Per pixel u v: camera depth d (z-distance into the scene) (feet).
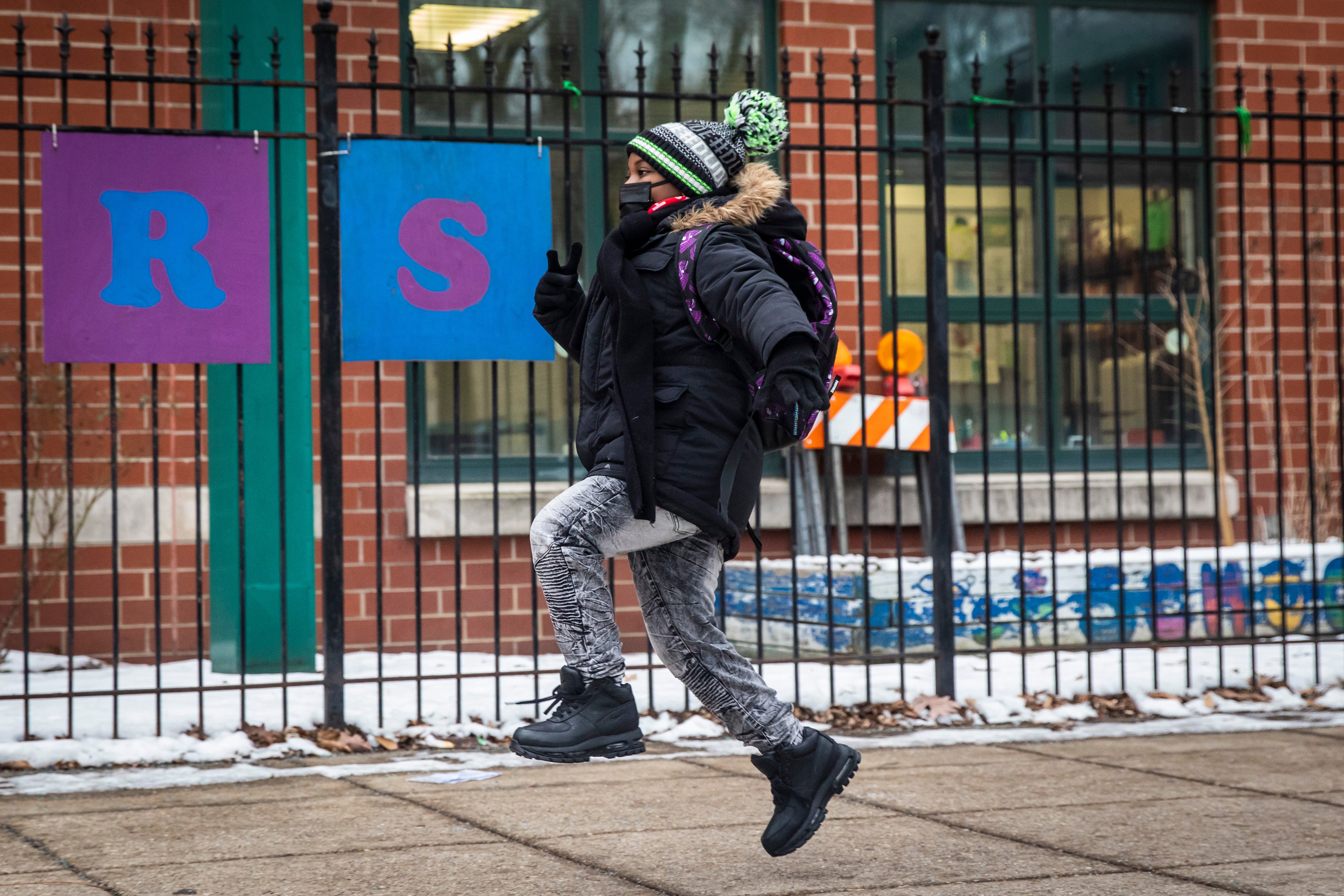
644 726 31.60
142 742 28.53
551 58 44.52
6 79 39.55
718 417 16.56
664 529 16.72
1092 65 49.14
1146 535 47.70
